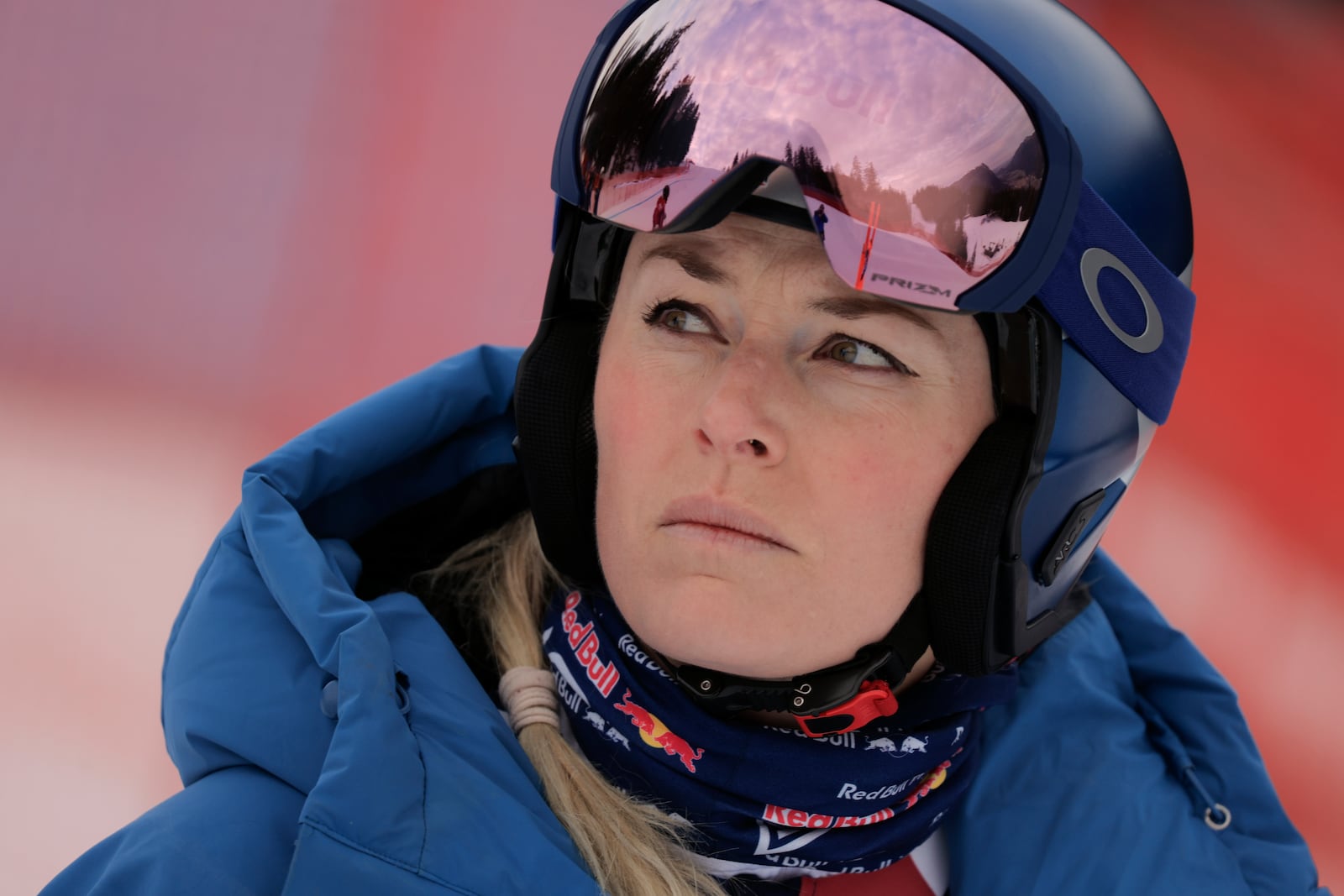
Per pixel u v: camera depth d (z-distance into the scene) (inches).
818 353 145.9
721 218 138.1
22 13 487.8
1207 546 387.9
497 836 145.2
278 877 142.5
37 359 363.3
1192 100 626.2
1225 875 184.4
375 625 153.4
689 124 139.5
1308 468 423.2
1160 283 156.6
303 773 148.6
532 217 457.1
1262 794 194.7
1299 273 522.3
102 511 321.4
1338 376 468.8
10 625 290.2
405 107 496.4
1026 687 199.8
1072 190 136.5
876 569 147.0
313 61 506.9
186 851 141.1
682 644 147.8
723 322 147.7
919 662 167.5
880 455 143.3
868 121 134.9
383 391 187.5
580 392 164.2
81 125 450.6
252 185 444.5
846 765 160.4
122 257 405.1
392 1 551.5
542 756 164.2
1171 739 203.3
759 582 144.5
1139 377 154.6
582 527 167.8
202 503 329.7
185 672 157.8
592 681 166.1
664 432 146.6
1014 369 146.9
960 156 134.2
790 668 150.1
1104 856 182.1
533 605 184.5
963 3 156.4
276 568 159.6
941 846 188.2
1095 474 159.6
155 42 494.3
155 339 378.6
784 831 163.6
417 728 152.9
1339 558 390.6
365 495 189.2
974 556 147.1
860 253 133.3
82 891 144.9
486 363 199.0
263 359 379.2
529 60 538.6
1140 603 218.1
